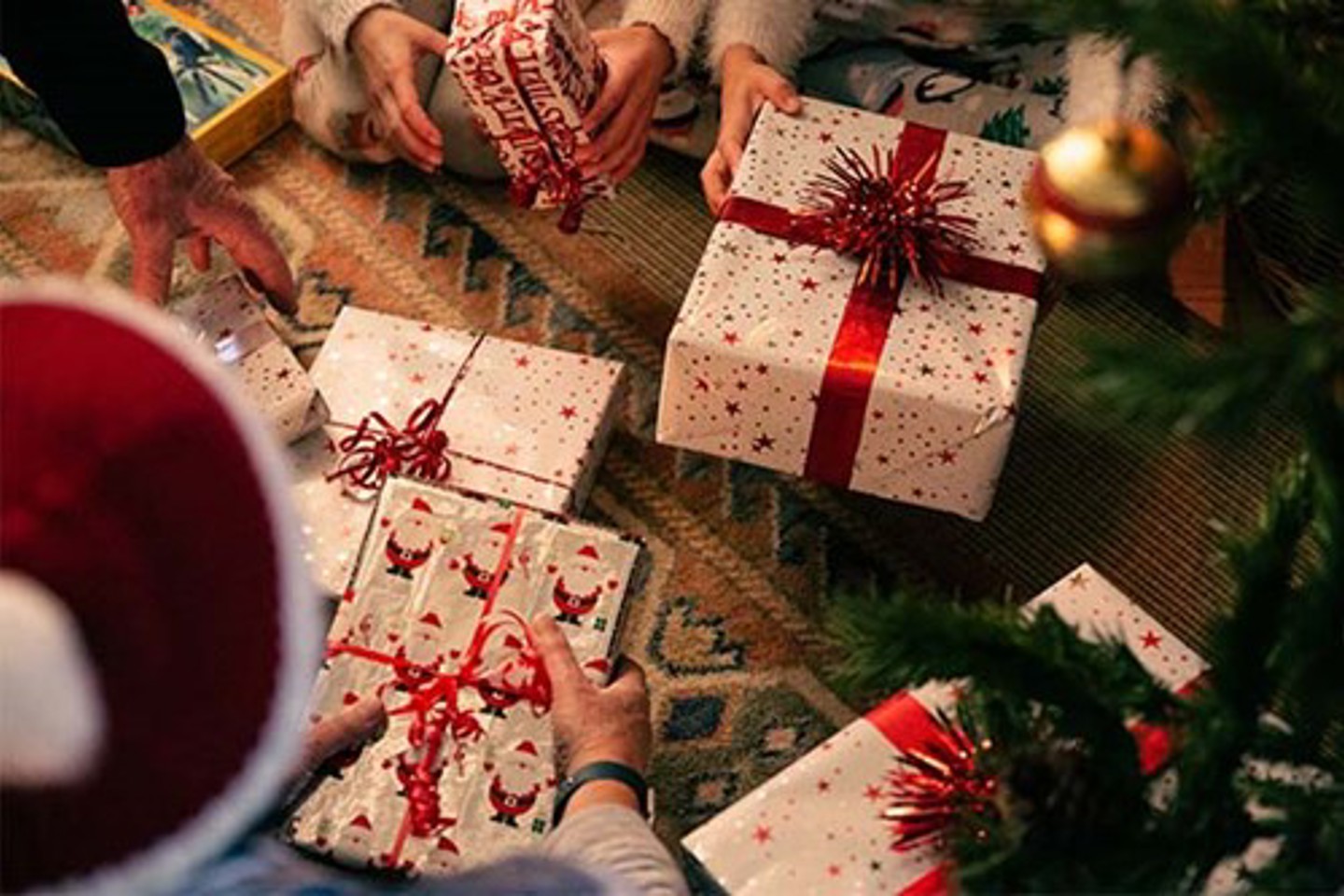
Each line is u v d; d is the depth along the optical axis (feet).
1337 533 3.15
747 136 6.41
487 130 6.41
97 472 2.43
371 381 6.26
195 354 2.52
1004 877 3.10
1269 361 2.73
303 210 7.28
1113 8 2.79
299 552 2.51
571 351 6.91
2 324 2.51
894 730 4.77
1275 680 3.24
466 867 4.98
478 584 5.41
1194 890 3.23
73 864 2.43
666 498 6.48
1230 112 2.82
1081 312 6.95
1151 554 6.37
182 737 2.43
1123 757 3.17
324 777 5.11
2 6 5.27
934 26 6.81
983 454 5.62
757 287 5.74
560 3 5.99
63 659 2.34
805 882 4.54
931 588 6.29
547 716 5.19
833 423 5.71
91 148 5.66
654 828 5.68
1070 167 3.17
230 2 7.96
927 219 5.83
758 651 6.13
